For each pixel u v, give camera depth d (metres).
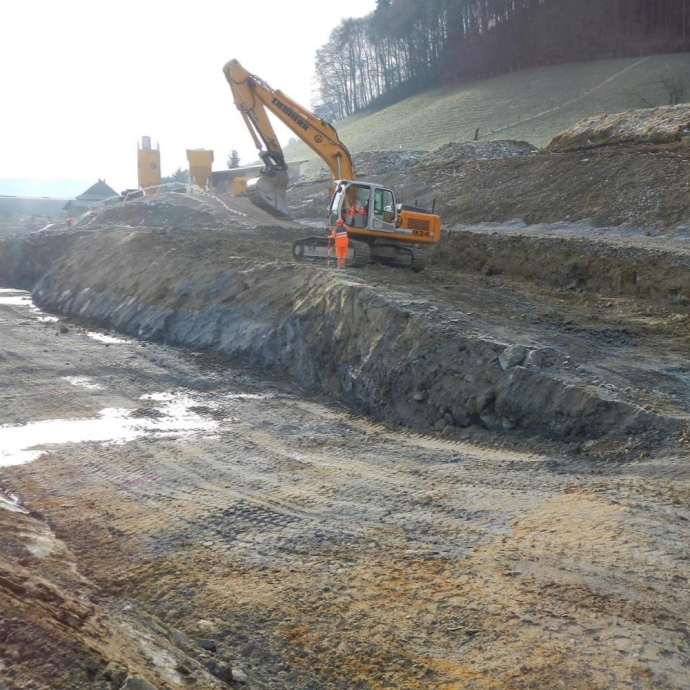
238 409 12.79
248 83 21.41
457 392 11.15
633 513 7.14
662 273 16.66
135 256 23.09
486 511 7.79
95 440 11.16
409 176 35.91
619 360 11.67
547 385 10.25
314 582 6.47
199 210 34.16
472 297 15.69
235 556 7.12
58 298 24.95
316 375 13.97
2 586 4.55
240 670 5.21
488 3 93.69
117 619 5.02
